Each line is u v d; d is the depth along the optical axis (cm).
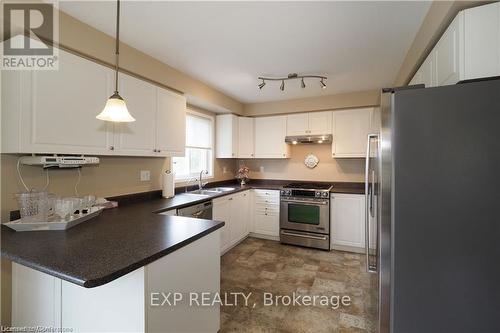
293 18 177
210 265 155
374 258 177
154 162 272
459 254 102
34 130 145
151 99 230
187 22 182
